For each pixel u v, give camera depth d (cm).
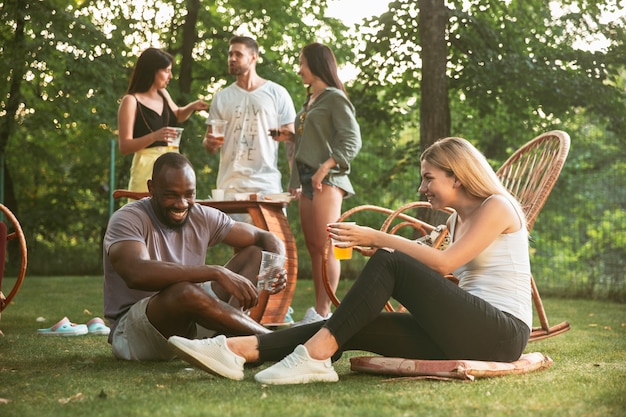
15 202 1578
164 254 379
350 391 286
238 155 581
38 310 653
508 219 324
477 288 327
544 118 1341
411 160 1373
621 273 872
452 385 297
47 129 1422
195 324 363
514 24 1228
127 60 1423
